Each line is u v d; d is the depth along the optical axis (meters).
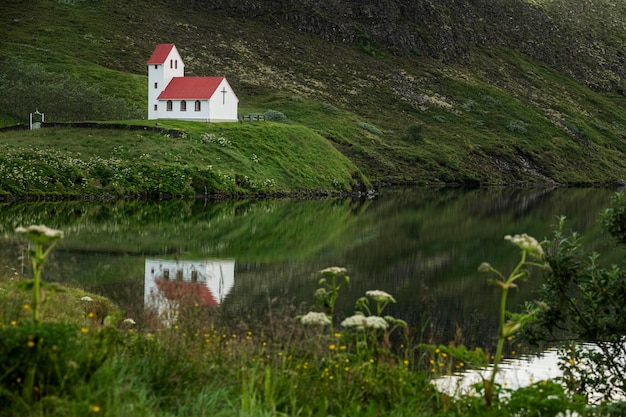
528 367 25.78
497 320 33.75
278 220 76.06
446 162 166.00
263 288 39.12
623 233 21.86
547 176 177.50
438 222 80.06
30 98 132.12
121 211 76.62
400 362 15.84
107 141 104.25
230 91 126.38
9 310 14.88
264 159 115.44
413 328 31.25
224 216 77.12
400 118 194.25
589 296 21.45
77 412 11.74
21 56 170.25
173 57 124.56
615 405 15.95
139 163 97.94
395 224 77.06
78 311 26.33
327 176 120.62
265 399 13.62
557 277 21.50
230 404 13.27
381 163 156.00
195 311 18.48
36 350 12.43
